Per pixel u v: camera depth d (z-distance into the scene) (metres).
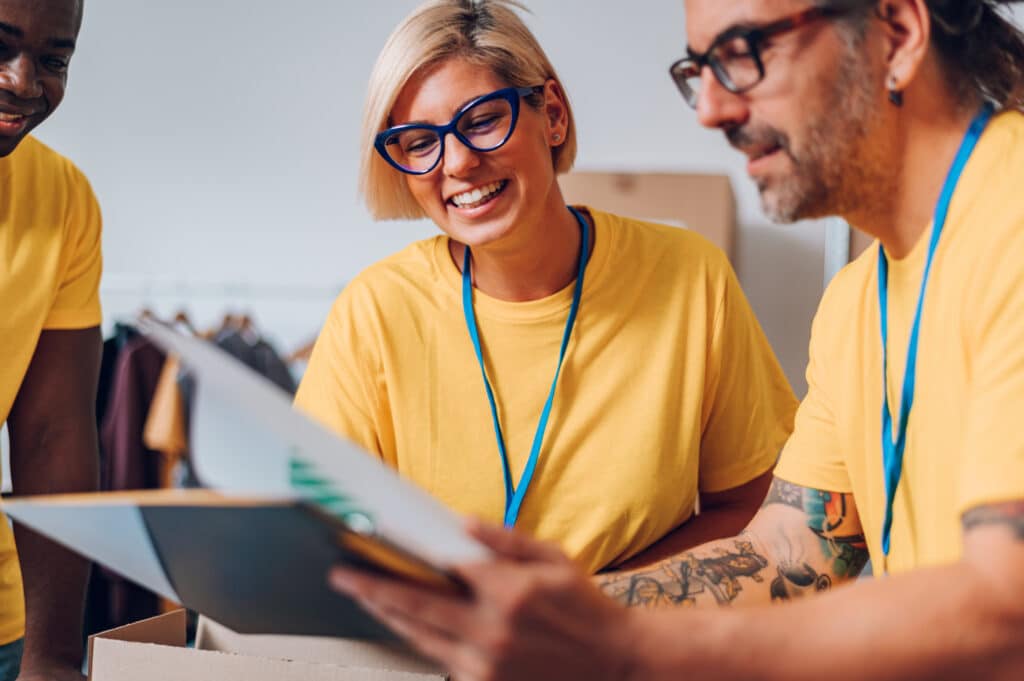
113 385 3.13
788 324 3.16
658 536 1.47
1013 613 0.63
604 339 1.46
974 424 0.71
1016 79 0.84
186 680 1.04
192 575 0.75
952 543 0.85
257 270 3.62
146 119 3.66
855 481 1.06
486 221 1.36
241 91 3.62
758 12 0.80
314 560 0.62
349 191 3.57
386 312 1.50
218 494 0.65
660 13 3.29
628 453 1.43
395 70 1.33
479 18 1.35
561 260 1.46
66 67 1.43
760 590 1.10
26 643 1.46
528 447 1.44
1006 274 0.74
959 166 0.82
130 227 3.68
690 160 3.28
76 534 0.79
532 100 1.36
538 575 0.60
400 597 0.61
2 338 1.44
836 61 0.80
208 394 0.68
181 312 3.44
